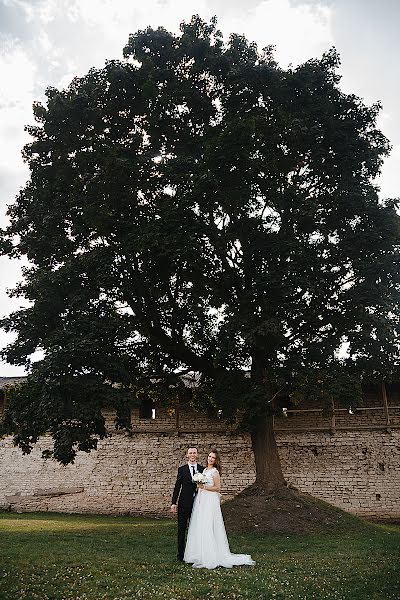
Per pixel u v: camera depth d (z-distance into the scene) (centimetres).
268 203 1827
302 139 1794
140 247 1577
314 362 1691
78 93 1802
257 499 1739
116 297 1762
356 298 1672
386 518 2317
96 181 1684
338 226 1828
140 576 839
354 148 1853
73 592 748
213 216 1803
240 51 1936
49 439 2659
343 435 2494
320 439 2503
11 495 2572
